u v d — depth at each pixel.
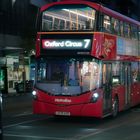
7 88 39.44
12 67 40.38
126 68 20.14
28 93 40.38
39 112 16.53
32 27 41.06
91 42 16.12
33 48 40.03
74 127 15.59
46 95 16.41
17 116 19.28
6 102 29.19
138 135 13.57
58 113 16.23
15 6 40.69
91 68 16.09
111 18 17.66
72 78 16.22
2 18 38.94
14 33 40.72
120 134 13.80
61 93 16.23
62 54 16.38
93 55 16.06
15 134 13.59
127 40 20.23
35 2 43.53
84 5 16.34
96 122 17.09
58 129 14.97
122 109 19.38
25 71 41.56
